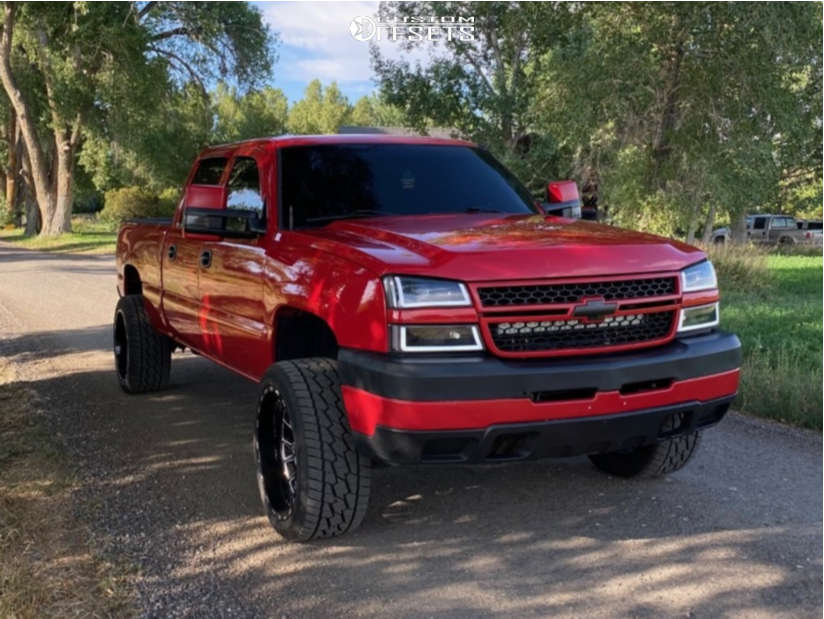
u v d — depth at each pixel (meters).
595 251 4.00
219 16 36.69
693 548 4.08
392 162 5.37
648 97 18.38
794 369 7.36
